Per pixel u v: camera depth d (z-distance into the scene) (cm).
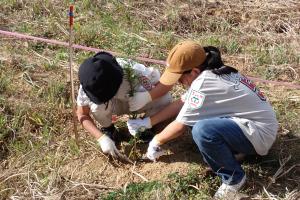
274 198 343
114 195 343
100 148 378
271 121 341
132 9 569
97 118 372
